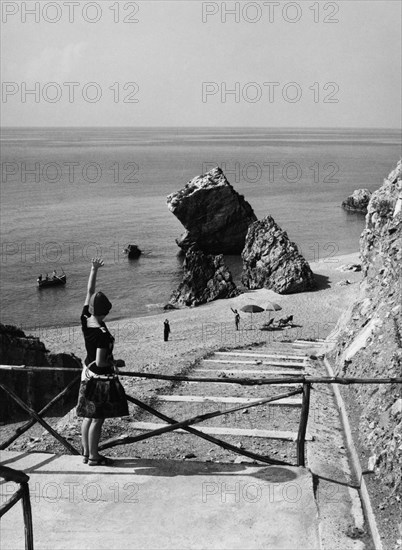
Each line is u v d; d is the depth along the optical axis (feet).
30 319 175.42
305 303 177.99
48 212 366.84
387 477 23.11
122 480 24.14
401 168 50.57
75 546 20.21
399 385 28.25
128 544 20.26
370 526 21.09
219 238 261.44
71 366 63.52
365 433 28.32
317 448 28.66
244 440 31.19
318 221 338.13
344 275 211.61
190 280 191.11
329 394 39.47
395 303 38.37
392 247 45.37
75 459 25.86
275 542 20.33
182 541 20.42
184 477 24.31
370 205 52.90
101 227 319.88
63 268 234.58
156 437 31.96
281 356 59.06
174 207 255.29
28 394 60.13
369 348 37.88
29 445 31.01
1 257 251.39
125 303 191.21
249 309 168.55
